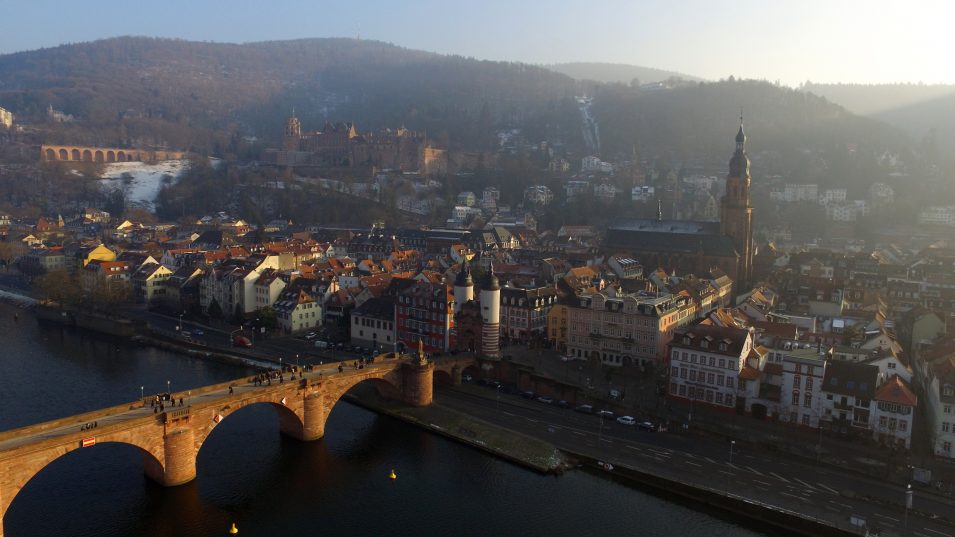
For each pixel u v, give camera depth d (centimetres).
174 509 12419
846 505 12350
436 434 16200
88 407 16950
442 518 12400
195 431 13262
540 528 12112
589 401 17438
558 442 15212
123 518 12050
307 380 15212
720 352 16500
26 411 16600
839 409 15062
